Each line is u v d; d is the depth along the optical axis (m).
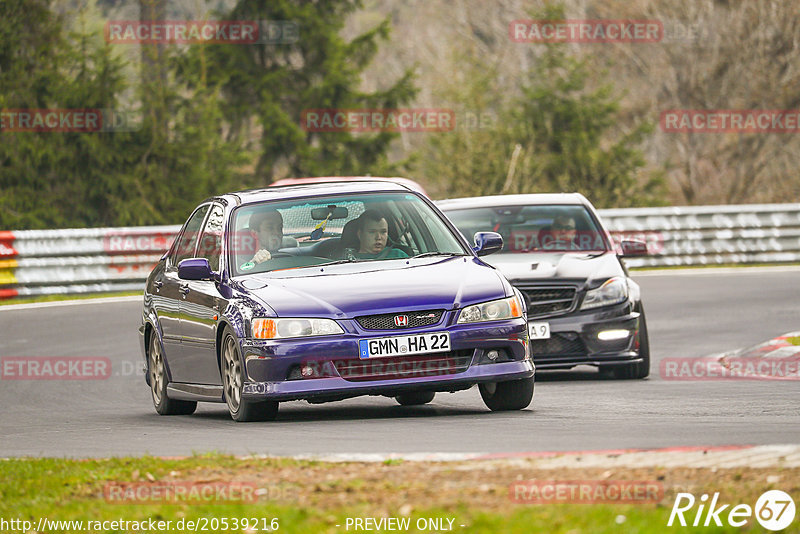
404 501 20.14
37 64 114.56
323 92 138.75
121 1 151.00
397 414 34.22
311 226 34.88
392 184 36.66
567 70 133.00
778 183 146.50
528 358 32.31
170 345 37.28
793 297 70.19
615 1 148.62
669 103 150.50
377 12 183.38
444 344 31.23
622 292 43.66
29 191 112.75
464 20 165.38
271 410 32.28
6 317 69.31
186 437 30.20
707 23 148.25
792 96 145.75
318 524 19.05
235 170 127.31
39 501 22.70
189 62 125.19
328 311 31.27
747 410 32.75
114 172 114.69
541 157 128.38
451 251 34.84
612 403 35.28
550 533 17.75
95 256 83.25
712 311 65.44
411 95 141.00
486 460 23.19
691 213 94.12
